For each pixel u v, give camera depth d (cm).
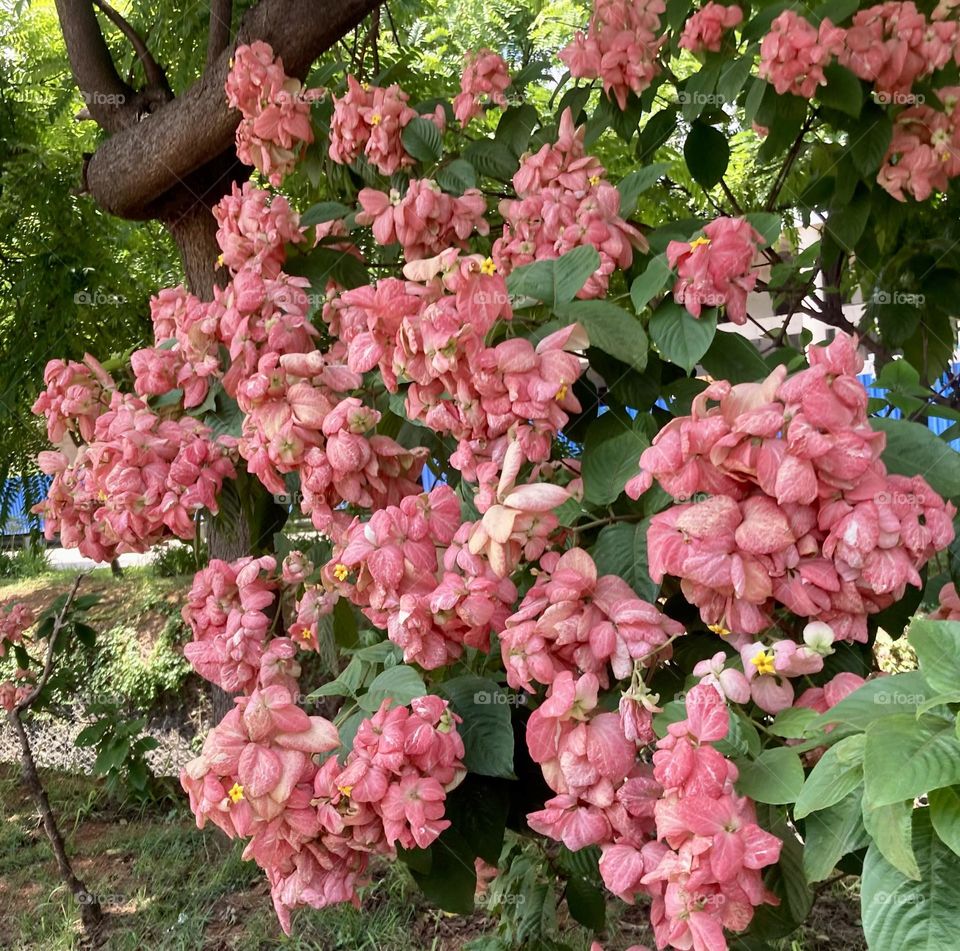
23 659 362
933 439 113
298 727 113
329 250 201
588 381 146
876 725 75
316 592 169
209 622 167
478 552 116
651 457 99
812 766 104
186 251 274
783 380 97
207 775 113
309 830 113
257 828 114
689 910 87
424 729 112
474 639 121
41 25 420
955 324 255
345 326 175
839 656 113
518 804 140
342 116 204
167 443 170
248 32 227
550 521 113
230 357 182
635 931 260
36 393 345
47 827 295
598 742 104
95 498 181
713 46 190
